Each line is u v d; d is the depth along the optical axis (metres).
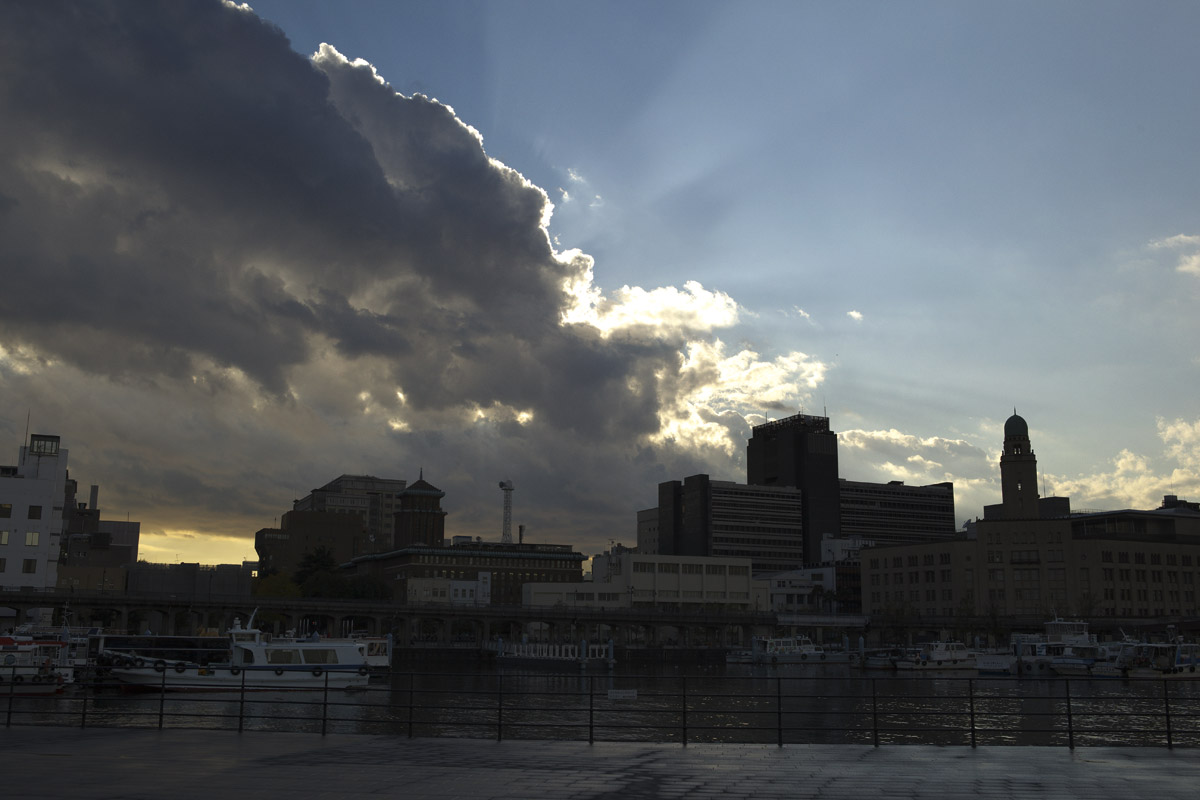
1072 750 34.22
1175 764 31.52
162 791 26.02
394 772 29.45
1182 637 194.50
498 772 29.50
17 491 159.62
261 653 93.56
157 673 88.44
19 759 31.78
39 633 108.56
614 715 76.94
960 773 29.66
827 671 166.75
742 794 26.09
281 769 29.94
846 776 29.06
